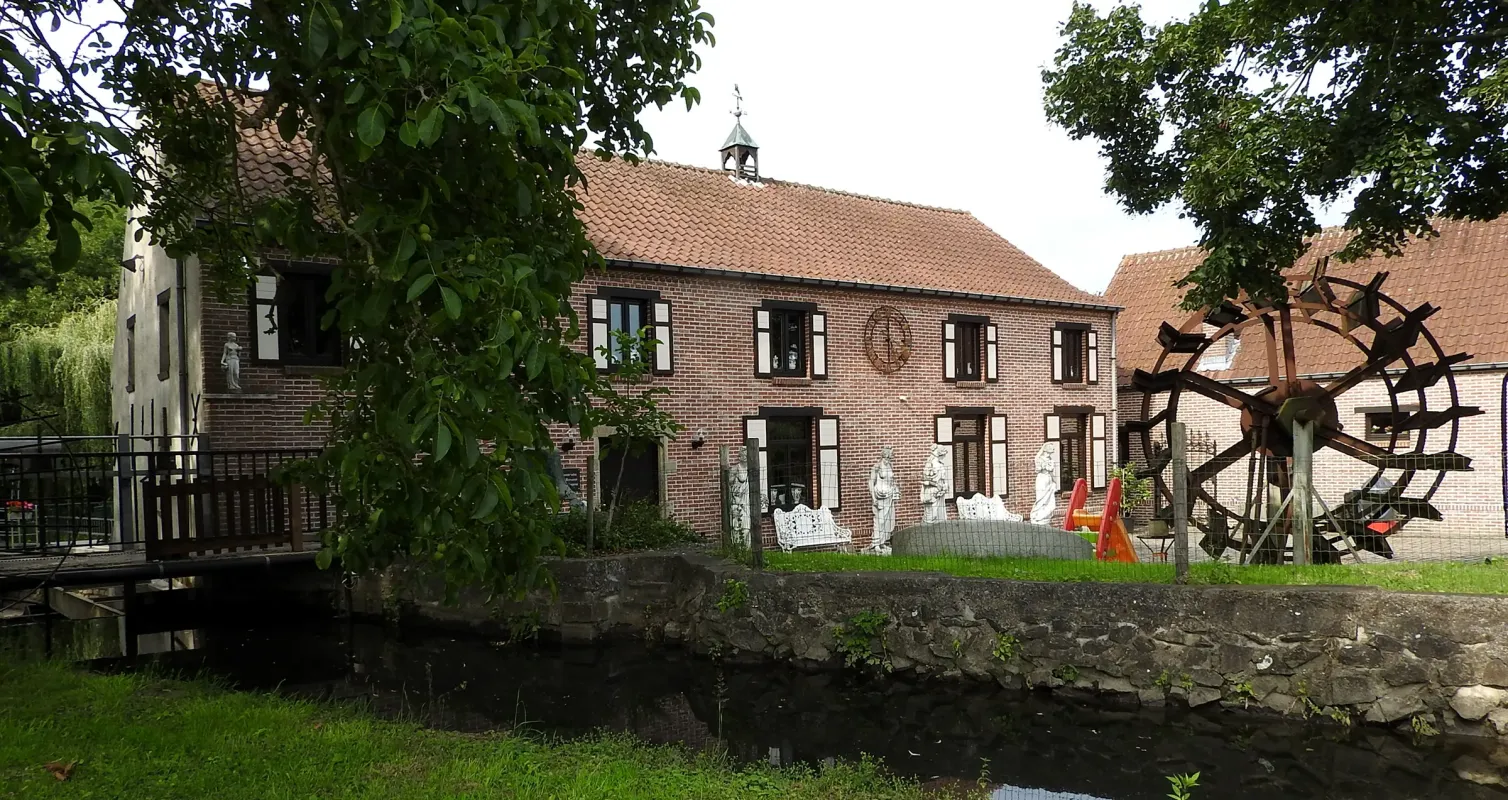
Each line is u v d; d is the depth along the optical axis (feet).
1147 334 88.43
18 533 52.08
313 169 14.93
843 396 65.00
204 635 41.81
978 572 34.91
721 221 65.82
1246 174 37.73
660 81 20.07
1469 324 68.28
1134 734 27.58
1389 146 34.09
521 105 11.69
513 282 12.17
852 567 37.68
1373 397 70.59
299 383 44.80
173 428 47.65
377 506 15.05
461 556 14.48
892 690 32.83
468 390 11.97
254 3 13.24
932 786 23.12
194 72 18.72
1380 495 41.65
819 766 24.88
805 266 64.23
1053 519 75.72
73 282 98.17
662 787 17.51
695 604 38.65
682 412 57.00
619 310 55.47
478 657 38.01
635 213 61.52
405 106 12.50
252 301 43.55
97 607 46.44
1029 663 31.58
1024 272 80.33
